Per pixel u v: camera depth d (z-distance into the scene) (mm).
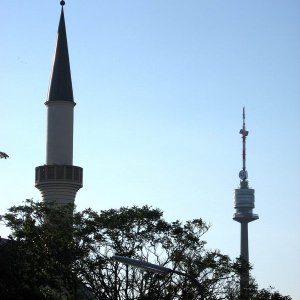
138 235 82125
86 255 81438
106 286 80375
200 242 83062
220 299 84062
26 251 80500
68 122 132625
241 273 83625
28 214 86250
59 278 81062
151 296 79125
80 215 84375
